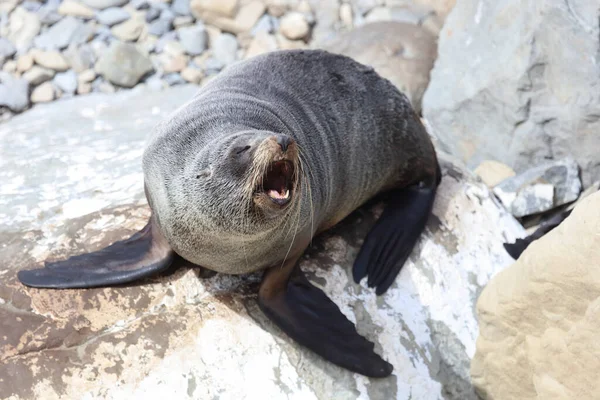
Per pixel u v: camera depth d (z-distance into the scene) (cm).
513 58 223
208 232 156
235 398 156
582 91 216
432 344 178
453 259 195
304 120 176
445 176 216
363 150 191
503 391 167
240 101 166
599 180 224
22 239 174
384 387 167
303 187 163
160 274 170
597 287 141
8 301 158
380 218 200
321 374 164
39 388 147
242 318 167
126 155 210
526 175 224
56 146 217
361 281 185
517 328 159
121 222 181
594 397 145
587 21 214
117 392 150
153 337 159
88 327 157
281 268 169
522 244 201
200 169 151
